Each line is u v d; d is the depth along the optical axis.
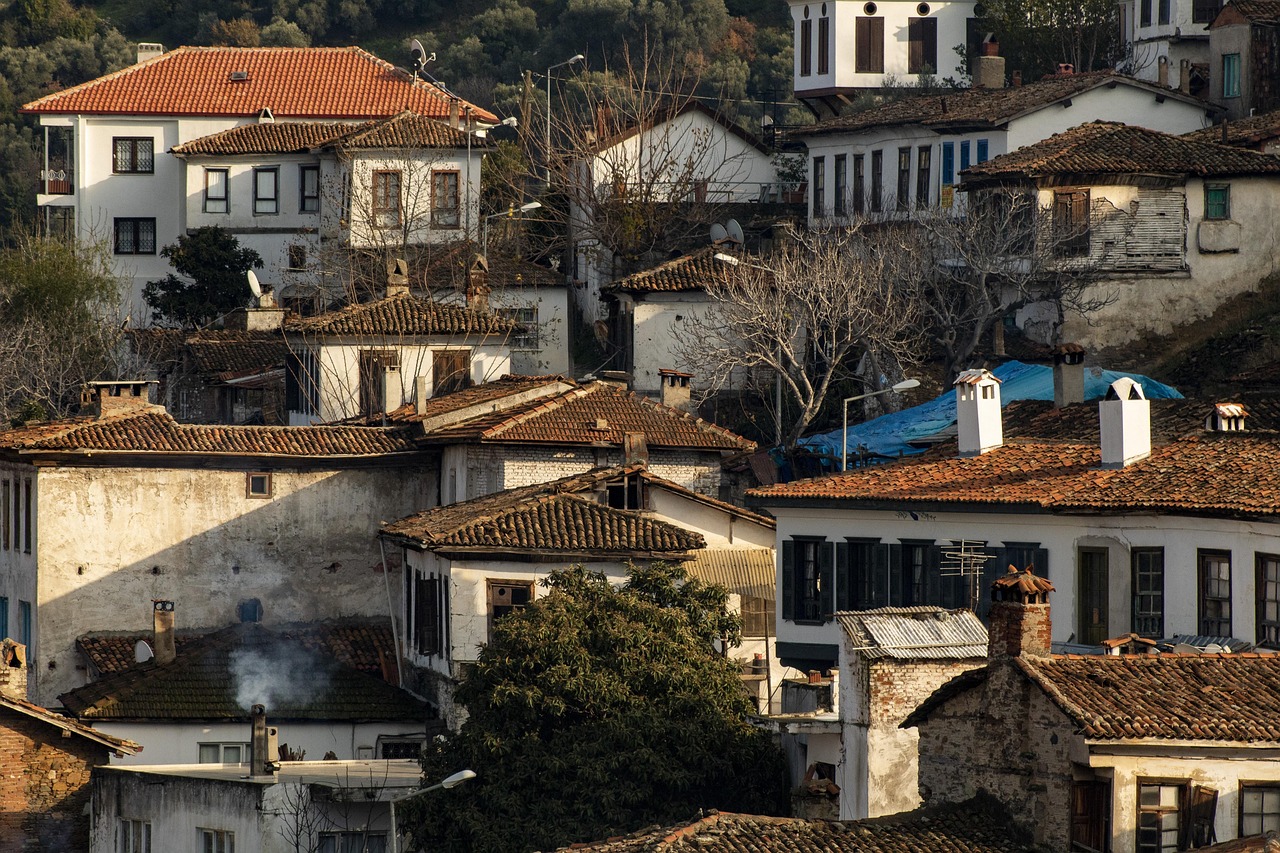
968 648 164.25
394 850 155.75
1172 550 176.38
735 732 178.88
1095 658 136.75
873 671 162.25
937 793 138.62
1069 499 180.38
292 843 190.50
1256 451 185.00
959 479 193.38
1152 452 189.25
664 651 182.25
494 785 176.25
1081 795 130.25
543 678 179.12
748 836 132.75
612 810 173.25
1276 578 168.25
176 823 197.88
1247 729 129.38
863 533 195.50
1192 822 129.62
